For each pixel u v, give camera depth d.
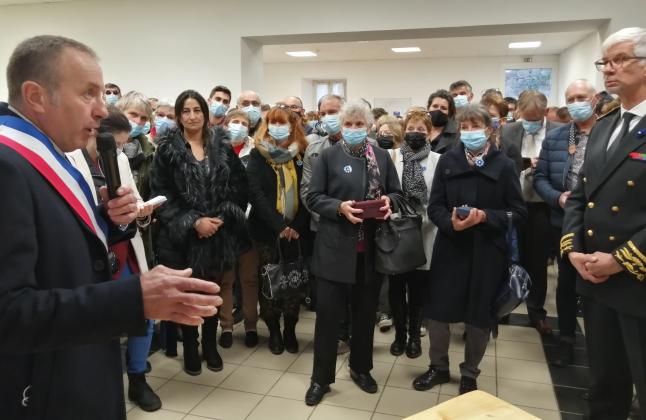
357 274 2.44
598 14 4.83
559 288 2.84
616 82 1.74
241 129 3.42
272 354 3.00
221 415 2.32
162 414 2.32
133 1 6.03
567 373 2.74
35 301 0.77
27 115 0.92
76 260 0.90
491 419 1.18
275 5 5.63
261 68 6.29
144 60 6.07
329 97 3.00
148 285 0.82
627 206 1.69
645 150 1.67
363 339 2.51
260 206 2.79
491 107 3.68
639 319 1.67
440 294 2.39
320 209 2.35
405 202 2.54
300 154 3.04
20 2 6.30
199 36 5.88
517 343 3.16
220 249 2.58
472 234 2.31
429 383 2.54
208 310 0.84
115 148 1.07
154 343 3.07
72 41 0.93
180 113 2.62
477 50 9.39
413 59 10.59
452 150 2.45
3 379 0.86
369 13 5.39
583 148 2.79
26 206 0.82
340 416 2.31
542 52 9.56
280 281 2.75
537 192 2.97
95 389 0.94
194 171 2.53
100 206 1.10
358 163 2.43
